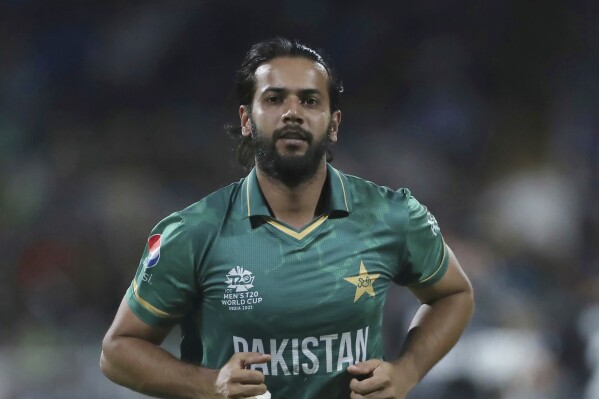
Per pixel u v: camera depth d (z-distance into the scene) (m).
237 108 14.25
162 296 12.95
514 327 31.27
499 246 40.19
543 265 39.38
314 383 12.73
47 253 37.53
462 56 48.97
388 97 47.84
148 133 45.06
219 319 12.80
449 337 13.80
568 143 45.69
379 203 13.24
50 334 33.31
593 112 46.78
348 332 12.77
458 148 45.69
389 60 48.75
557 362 29.56
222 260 12.73
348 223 13.00
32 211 40.72
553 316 31.53
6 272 37.34
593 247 40.75
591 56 48.78
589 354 29.38
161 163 43.88
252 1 47.75
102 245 38.69
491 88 48.59
